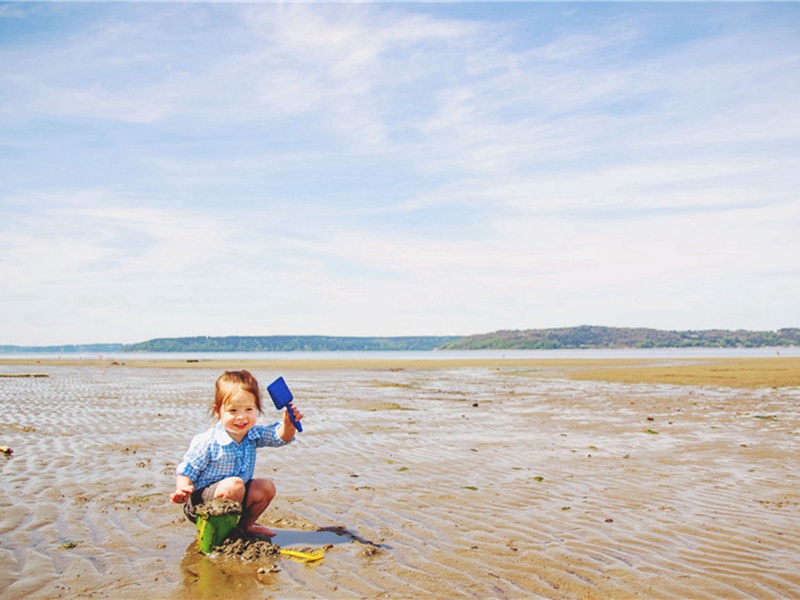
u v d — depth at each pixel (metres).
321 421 12.16
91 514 5.22
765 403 15.70
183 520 5.08
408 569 4.05
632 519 5.29
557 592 3.70
